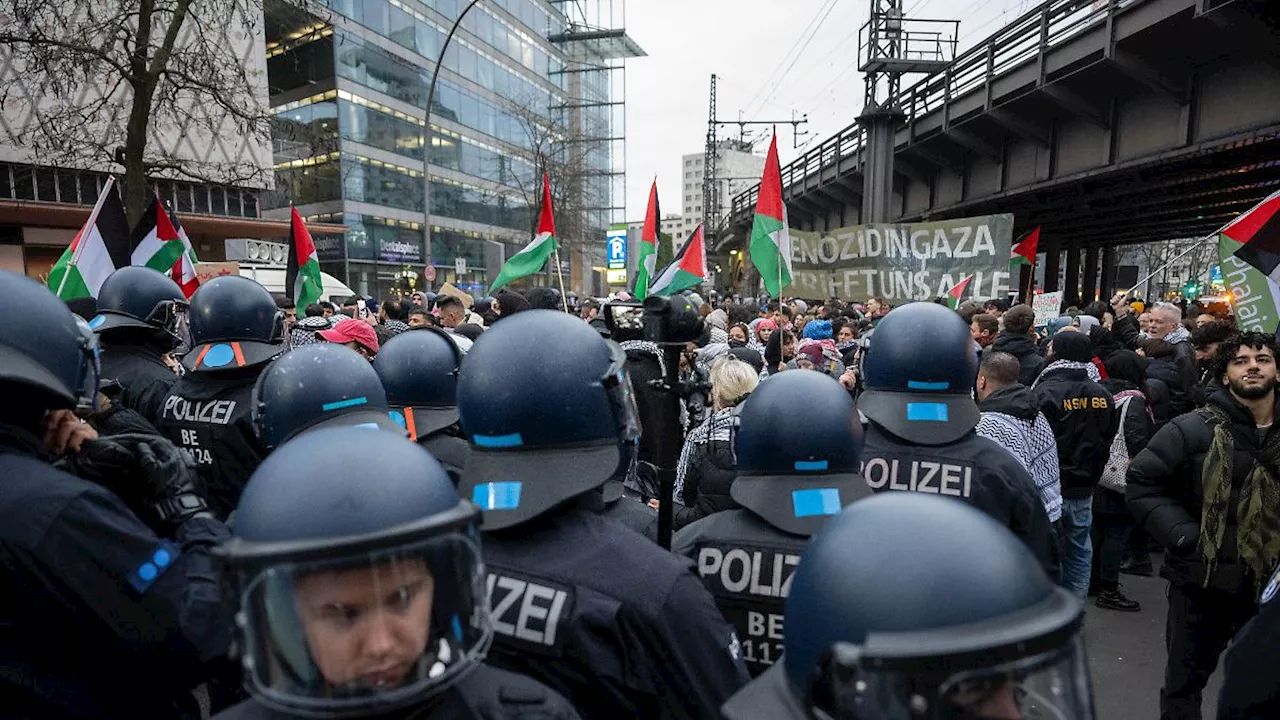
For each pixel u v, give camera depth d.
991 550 0.82
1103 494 4.64
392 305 9.02
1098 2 12.03
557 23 54.19
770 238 5.81
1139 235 27.77
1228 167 13.15
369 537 0.82
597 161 57.03
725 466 3.05
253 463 2.89
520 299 5.95
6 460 1.40
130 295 3.41
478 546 0.99
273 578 0.83
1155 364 5.93
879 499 0.96
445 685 0.92
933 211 18.91
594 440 1.48
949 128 15.55
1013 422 3.41
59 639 1.38
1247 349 2.77
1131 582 5.19
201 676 1.56
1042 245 31.16
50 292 1.62
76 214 18.59
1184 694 2.97
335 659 0.86
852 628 0.82
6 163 17.44
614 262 17.58
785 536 1.83
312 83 33.62
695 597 1.42
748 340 8.41
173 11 11.02
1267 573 2.68
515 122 47.44
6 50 14.48
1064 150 13.61
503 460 1.45
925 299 9.09
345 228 31.25
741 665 1.46
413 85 38.06
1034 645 0.73
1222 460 2.79
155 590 1.40
